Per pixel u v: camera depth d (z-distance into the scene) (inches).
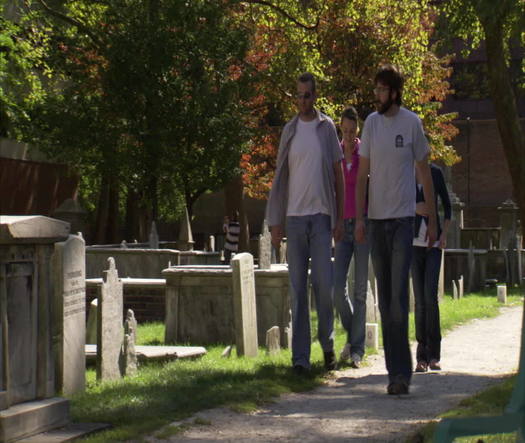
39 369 445.4
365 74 2490.2
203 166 2063.2
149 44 2004.2
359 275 679.1
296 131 626.5
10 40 1942.7
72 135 2054.6
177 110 2028.8
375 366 673.0
